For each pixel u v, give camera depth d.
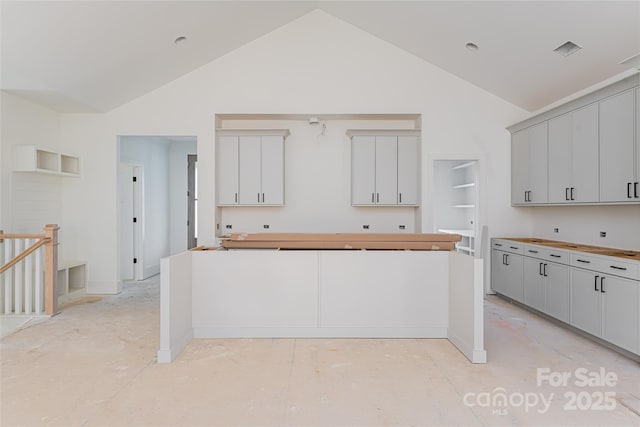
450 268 3.69
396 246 3.88
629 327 3.13
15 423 2.21
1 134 4.54
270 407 2.40
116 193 5.63
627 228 3.91
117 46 4.29
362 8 4.91
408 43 5.25
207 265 3.72
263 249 3.97
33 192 5.03
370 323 3.73
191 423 2.22
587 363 3.11
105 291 5.62
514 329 4.03
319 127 5.85
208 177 5.55
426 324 3.74
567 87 4.54
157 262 7.59
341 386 2.69
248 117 5.71
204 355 3.27
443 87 5.54
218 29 4.83
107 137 5.60
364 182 5.54
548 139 4.66
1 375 2.87
